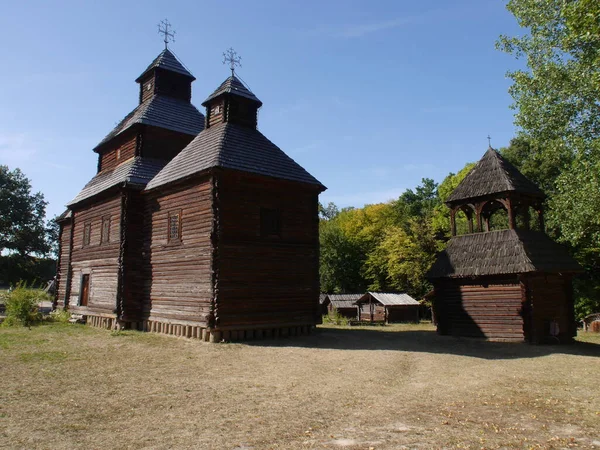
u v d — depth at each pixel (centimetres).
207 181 1934
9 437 767
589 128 2300
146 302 2241
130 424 840
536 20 2441
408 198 7638
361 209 7169
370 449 709
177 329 1997
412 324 3747
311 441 747
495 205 2531
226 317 1828
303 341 1920
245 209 1964
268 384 1167
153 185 2206
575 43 2219
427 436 774
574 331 2191
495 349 1816
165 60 2917
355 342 1961
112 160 2877
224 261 1856
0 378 1200
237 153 2019
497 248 2139
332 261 6384
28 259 5916
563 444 746
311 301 2138
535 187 2358
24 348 1662
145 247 2302
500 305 2086
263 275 1975
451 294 2264
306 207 2203
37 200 5928
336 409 941
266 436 772
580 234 2216
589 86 2141
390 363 1480
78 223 2909
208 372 1310
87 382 1177
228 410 931
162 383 1173
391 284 5612
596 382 1237
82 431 801
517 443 747
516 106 2625
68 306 2864
